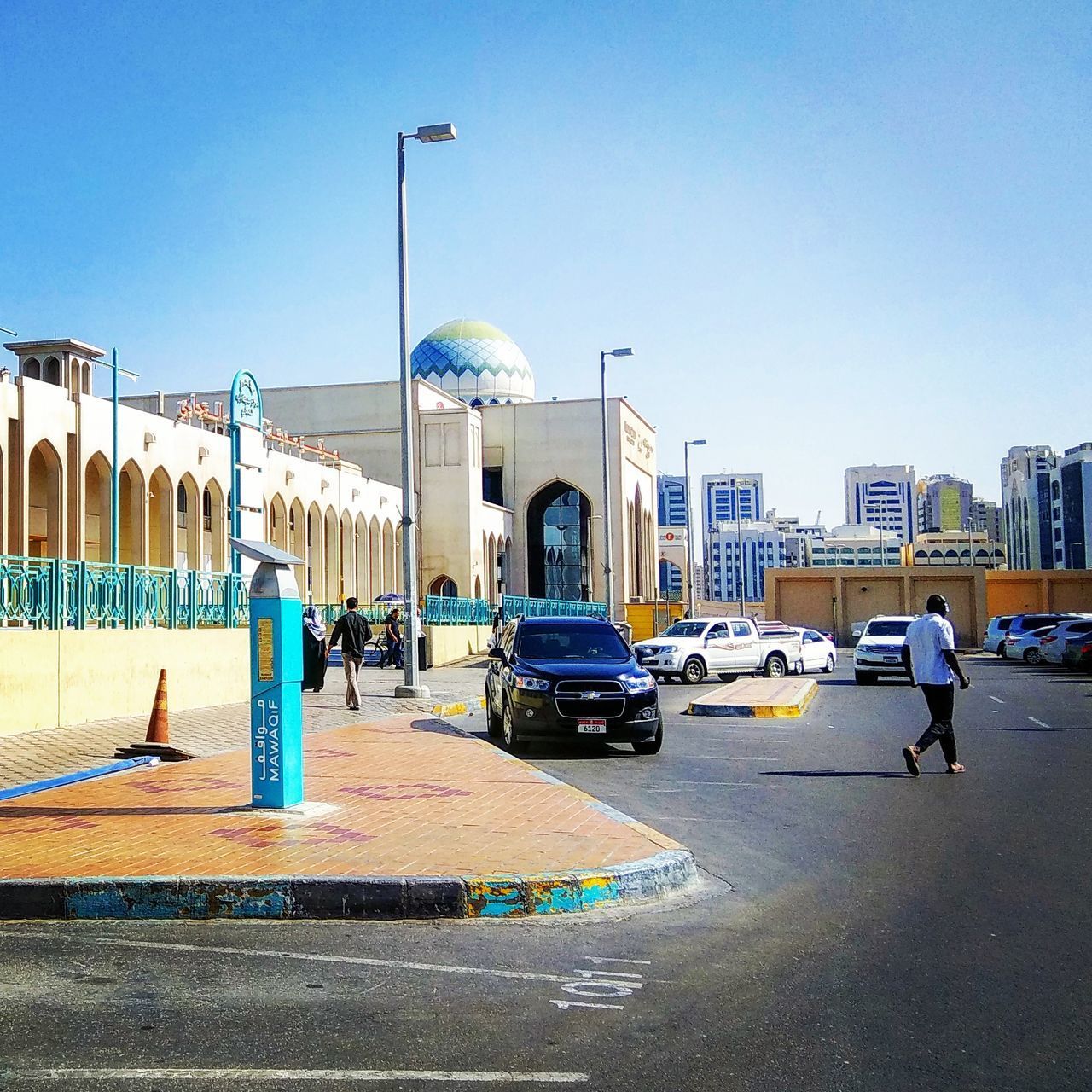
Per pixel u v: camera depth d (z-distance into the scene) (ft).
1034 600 228.63
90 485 93.61
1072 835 30.09
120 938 20.94
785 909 22.81
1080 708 71.92
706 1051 15.05
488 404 218.18
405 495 73.87
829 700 79.92
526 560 202.90
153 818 29.84
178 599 61.41
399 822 29.30
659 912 22.72
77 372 90.07
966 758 46.44
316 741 48.88
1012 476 545.03
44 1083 13.80
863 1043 15.34
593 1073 14.28
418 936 21.02
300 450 135.23
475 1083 13.92
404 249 74.54
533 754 49.47
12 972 18.71
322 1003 17.01
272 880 22.68
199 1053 14.88
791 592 206.49
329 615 122.93
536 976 18.45
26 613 48.52
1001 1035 15.67
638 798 37.06
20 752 43.11
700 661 102.37
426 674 99.35
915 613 201.77
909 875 25.67
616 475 202.80
